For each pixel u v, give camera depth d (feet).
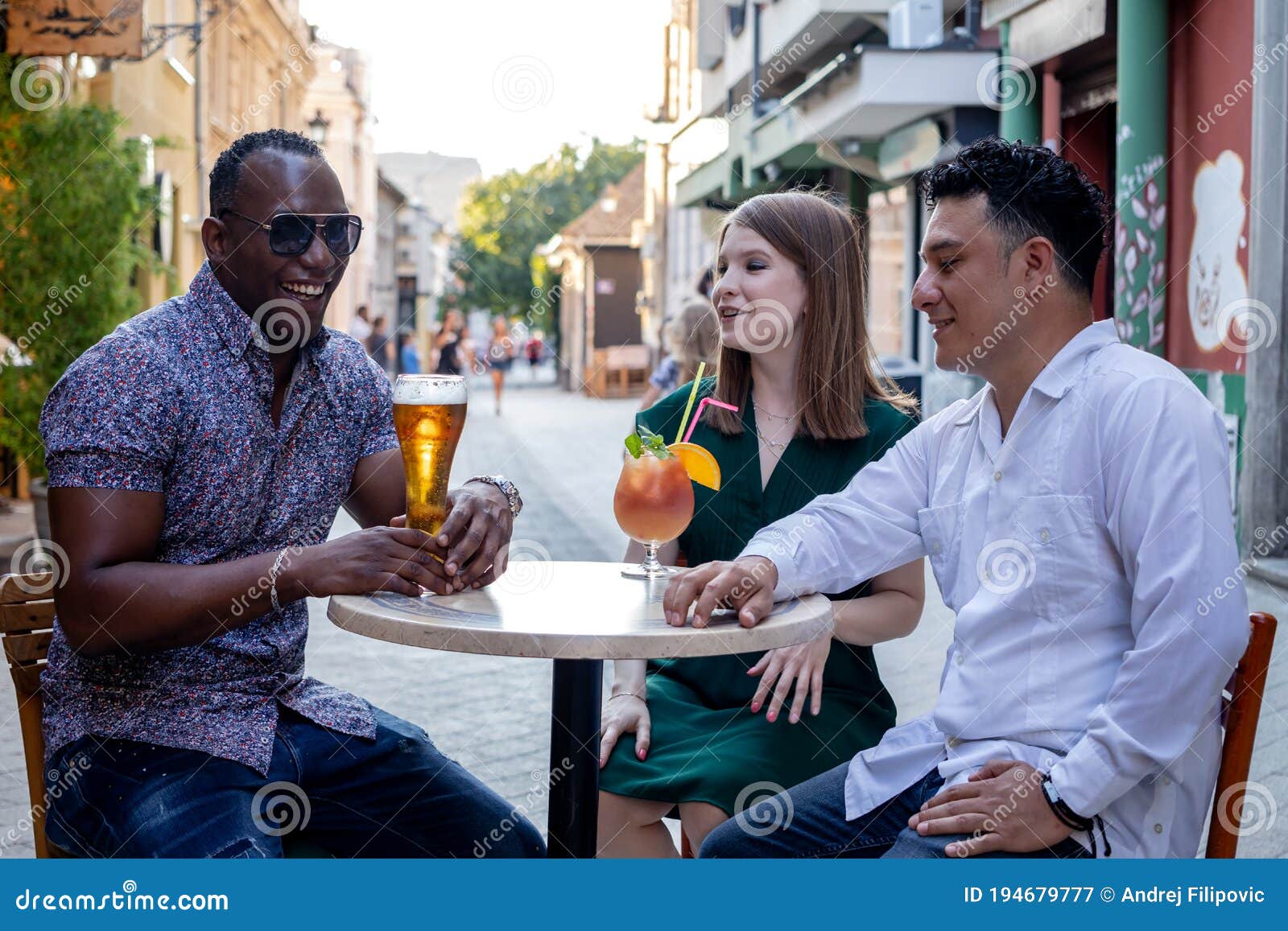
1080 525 6.42
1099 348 6.64
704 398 8.79
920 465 7.61
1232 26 23.36
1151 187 25.29
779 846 7.03
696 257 75.61
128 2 26.73
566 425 61.05
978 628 6.64
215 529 6.97
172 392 6.70
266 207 6.97
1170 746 5.85
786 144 43.24
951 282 6.70
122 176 26.86
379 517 7.77
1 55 26.94
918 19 34.83
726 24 55.88
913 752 6.95
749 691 8.31
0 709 14.28
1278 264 21.84
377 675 16.31
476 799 7.44
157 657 6.86
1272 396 21.99
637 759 7.82
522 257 149.48
